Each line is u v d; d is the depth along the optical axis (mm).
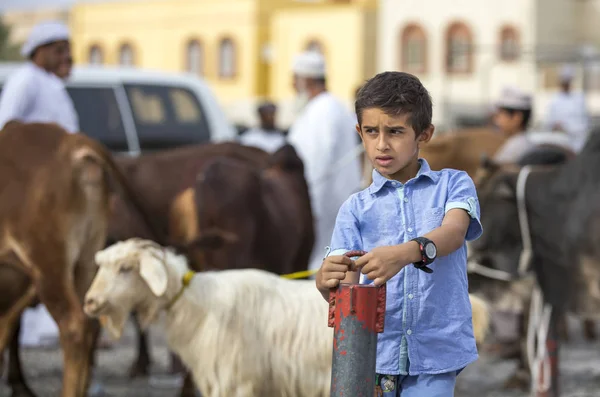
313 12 62469
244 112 64375
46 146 8883
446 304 5031
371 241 5098
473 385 11000
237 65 65375
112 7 69312
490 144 12953
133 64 68750
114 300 7262
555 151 10312
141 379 11328
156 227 9555
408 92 4855
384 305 4629
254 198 9695
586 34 55750
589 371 11820
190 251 9461
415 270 5008
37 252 8734
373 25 61500
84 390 8703
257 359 7285
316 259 12227
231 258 9461
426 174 5102
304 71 12461
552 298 9594
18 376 10148
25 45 10820
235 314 7301
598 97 40469
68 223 8750
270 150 17703
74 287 8867
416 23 59219
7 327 9250
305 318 7336
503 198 9852
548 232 9586
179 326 7324
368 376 4590
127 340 13852
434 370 5004
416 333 5012
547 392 9617
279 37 63844
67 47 10883
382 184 5094
